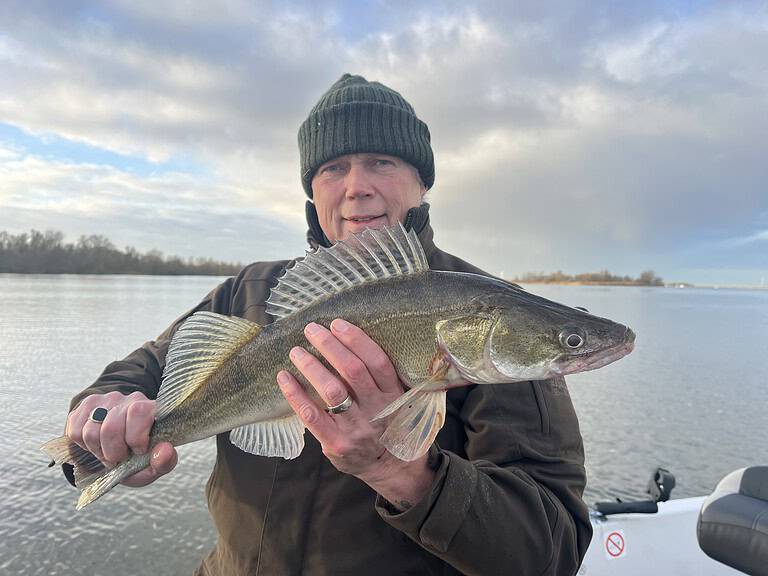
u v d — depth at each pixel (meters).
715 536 0.58
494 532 0.37
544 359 0.45
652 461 1.83
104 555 1.22
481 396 0.46
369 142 0.58
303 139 0.65
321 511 0.45
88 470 0.46
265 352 0.47
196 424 0.48
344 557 0.43
